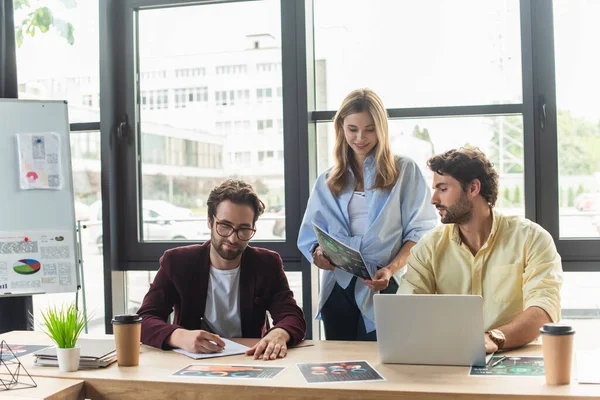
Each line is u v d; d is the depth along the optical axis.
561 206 3.00
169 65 3.46
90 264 3.48
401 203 2.65
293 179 3.25
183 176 3.46
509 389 1.53
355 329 2.67
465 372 1.70
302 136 3.23
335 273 2.63
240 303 2.30
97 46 3.47
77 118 3.49
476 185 2.12
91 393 1.75
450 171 2.12
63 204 3.19
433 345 1.78
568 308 3.00
